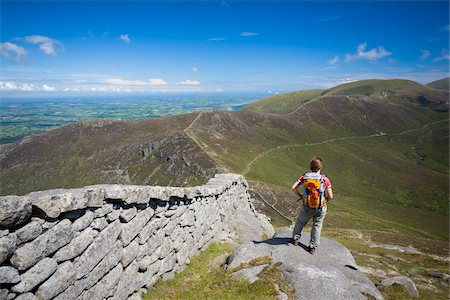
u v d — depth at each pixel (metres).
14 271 5.02
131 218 8.50
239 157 183.88
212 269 11.78
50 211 5.62
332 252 10.98
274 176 163.62
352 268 10.37
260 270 9.48
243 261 10.44
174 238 11.22
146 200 8.96
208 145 191.12
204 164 161.25
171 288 9.88
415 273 19.81
